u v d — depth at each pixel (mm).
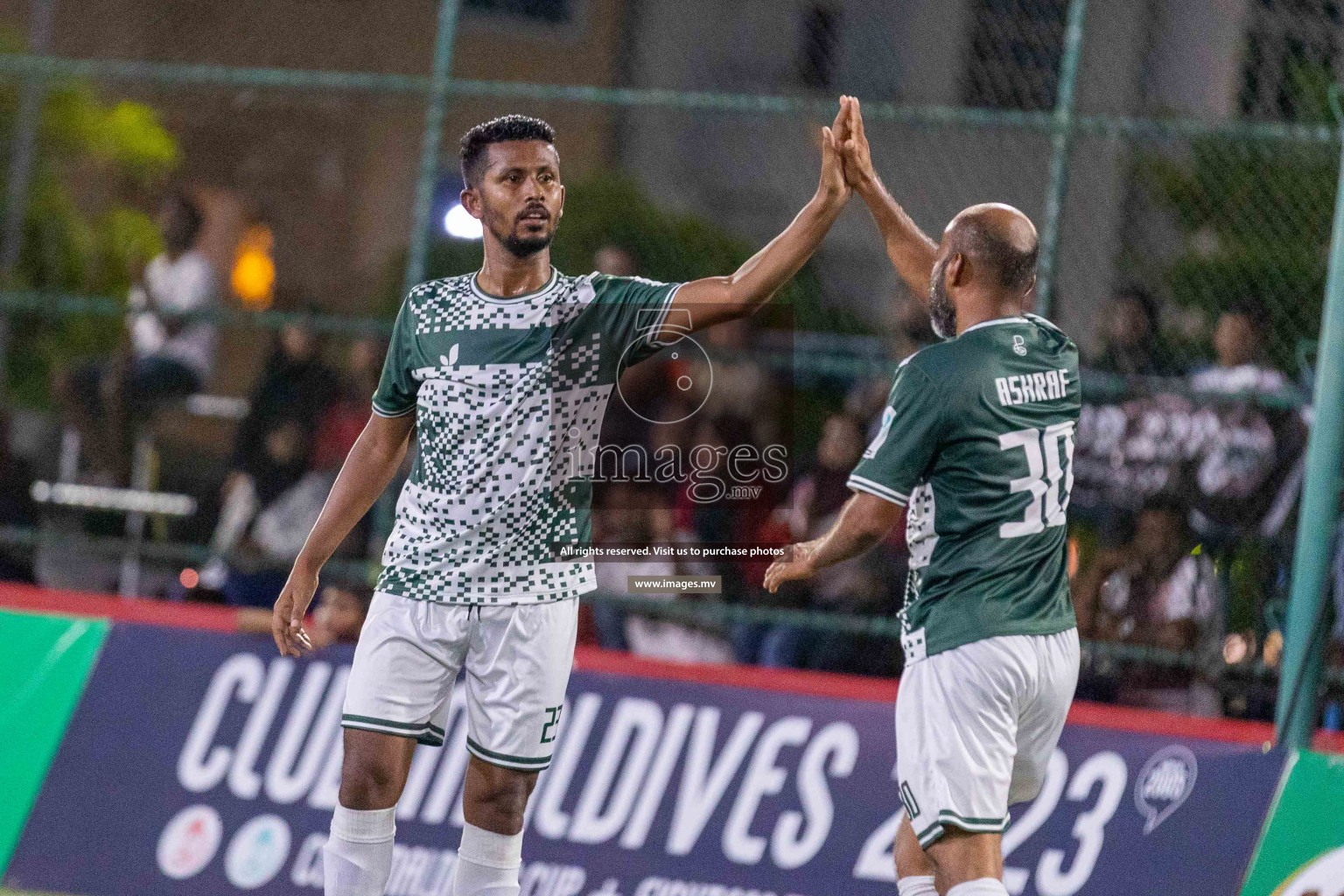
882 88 35500
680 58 44625
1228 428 20781
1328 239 21531
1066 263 24328
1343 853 16219
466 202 13602
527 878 17594
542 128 13367
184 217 28719
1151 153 22969
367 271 44469
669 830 17625
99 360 28672
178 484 26938
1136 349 21984
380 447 14141
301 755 18375
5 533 23859
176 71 24891
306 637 14320
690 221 35031
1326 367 17000
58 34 42875
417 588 13617
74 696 19078
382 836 13773
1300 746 16797
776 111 22500
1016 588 12719
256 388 25750
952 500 12750
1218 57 26594
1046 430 12891
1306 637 16828
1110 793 17078
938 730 12562
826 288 26438
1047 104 25188
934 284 13523
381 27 45906
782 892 17219
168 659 19078
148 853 18234
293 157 43375
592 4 45781
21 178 28594
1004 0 25125
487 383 13359
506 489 13430
